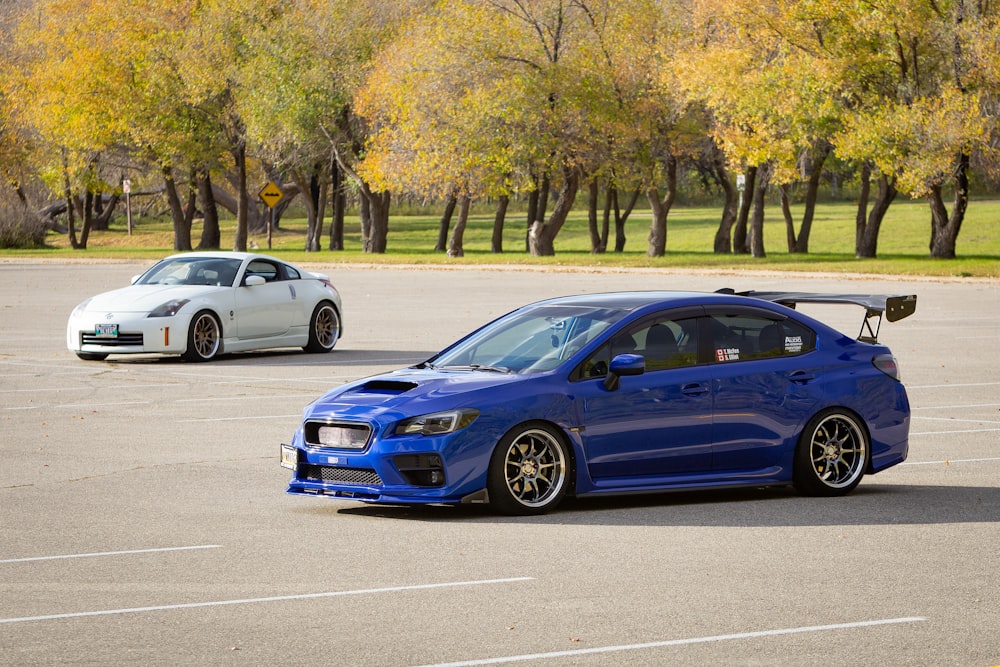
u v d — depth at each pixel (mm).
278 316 41656
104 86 127750
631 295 20625
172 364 39438
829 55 96688
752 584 14297
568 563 15375
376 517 18375
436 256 119438
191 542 16609
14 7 151375
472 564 15328
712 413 19359
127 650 11805
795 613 13039
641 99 108562
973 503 19344
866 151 92938
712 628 12477
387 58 113125
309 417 18719
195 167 134625
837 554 15852
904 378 35219
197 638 12195
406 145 109000
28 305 64625
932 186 104438
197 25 125562
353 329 50656
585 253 134750
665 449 19141
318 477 18719
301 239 187250
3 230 152250
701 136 113625
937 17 94125
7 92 139125
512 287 77812
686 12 112375
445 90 107250
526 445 18516
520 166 107750
